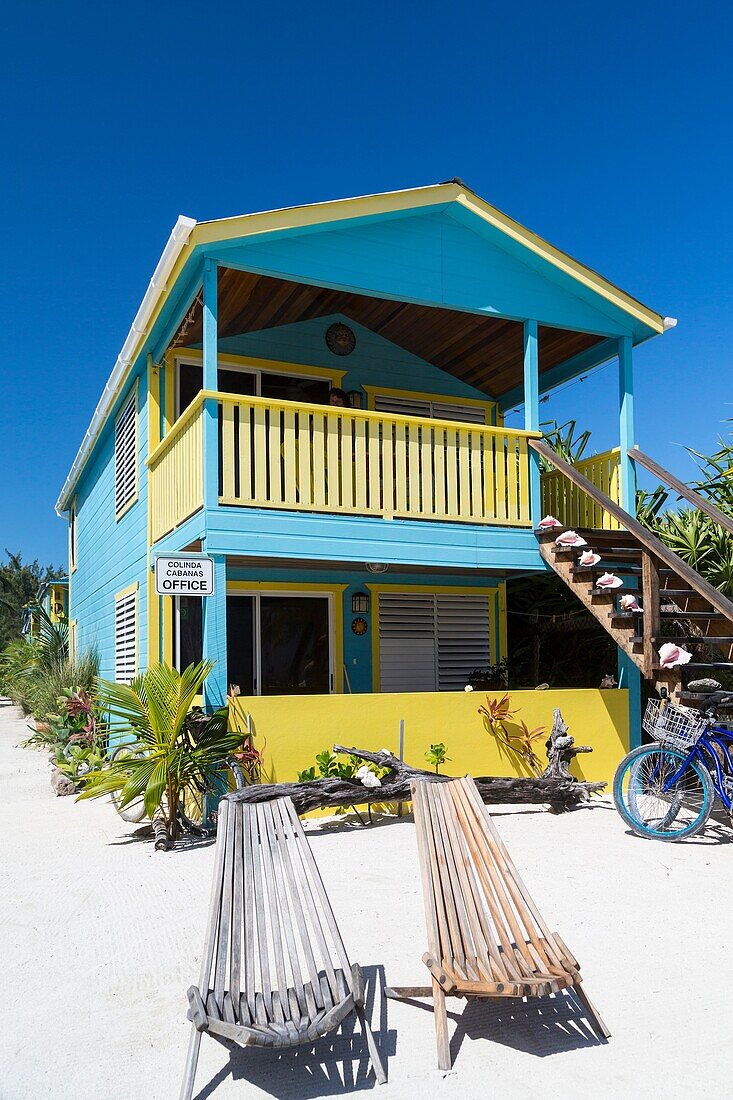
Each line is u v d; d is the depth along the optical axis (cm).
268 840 433
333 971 361
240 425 820
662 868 617
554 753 824
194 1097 322
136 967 442
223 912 383
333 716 802
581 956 455
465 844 446
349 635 1150
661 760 717
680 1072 339
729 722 702
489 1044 364
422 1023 383
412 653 1189
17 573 5069
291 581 1120
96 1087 328
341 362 1178
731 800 686
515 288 984
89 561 1767
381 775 802
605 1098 320
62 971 438
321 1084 332
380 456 945
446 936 387
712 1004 399
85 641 1845
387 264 909
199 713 761
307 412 855
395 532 893
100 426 1396
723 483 1148
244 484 815
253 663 1100
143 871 619
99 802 956
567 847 673
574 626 1159
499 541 955
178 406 1074
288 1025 330
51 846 718
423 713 838
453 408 1277
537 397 999
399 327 1160
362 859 631
